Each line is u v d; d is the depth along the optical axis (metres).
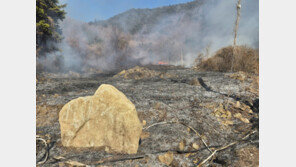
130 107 2.70
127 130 2.68
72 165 2.35
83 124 2.83
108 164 2.41
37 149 2.77
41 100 4.96
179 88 6.68
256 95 5.59
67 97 5.36
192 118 4.05
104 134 2.81
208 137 3.32
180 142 3.07
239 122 3.97
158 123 3.69
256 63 10.09
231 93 5.89
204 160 2.63
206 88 6.60
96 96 2.80
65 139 2.88
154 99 5.32
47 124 3.72
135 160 2.51
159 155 2.64
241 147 2.89
